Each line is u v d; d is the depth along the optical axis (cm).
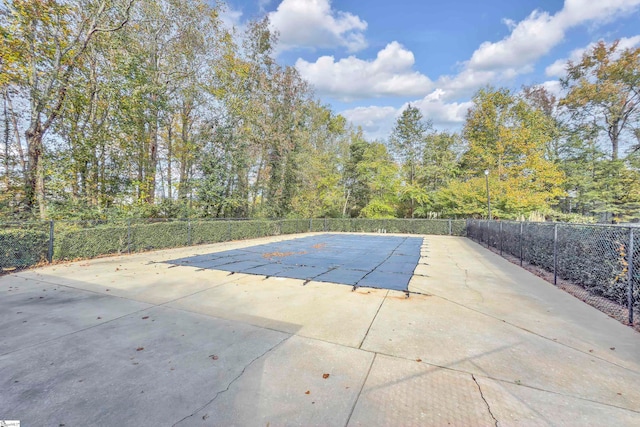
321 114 2505
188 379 232
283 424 180
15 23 877
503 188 1869
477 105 2180
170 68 1380
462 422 181
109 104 1112
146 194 1314
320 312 395
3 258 657
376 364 255
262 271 667
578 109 1966
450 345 292
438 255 951
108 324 351
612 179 1758
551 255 630
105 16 1062
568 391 213
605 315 379
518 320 362
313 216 2162
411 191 2269
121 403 202
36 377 235
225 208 1684
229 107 1556
